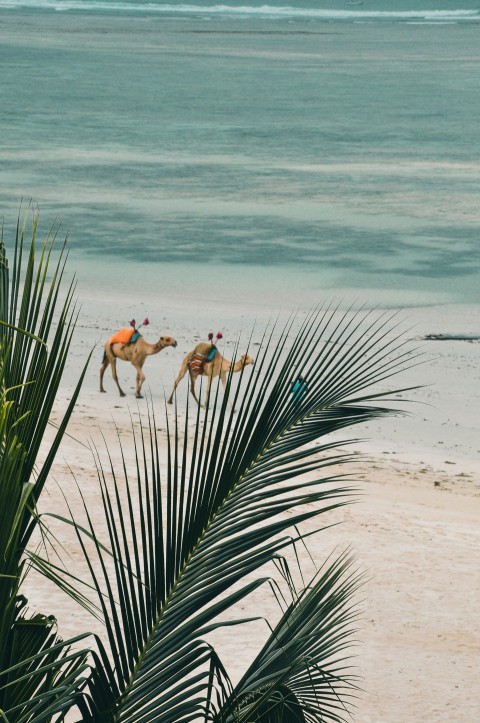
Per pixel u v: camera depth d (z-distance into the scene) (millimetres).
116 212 108562
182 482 8273
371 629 21844
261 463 8570
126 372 55750
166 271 84688
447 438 48094
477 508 36094
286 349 61219
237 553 8102
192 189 123250
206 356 49219
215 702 17000
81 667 7641
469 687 19141
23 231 8555
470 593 24734
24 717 7180
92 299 73438
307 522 29672
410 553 27469
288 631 9125
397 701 18234
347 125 190750
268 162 145625
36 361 8078
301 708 8805
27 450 7961
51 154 147750
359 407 8930
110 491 29344
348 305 75812
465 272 87938
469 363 60906
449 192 125062
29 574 22203
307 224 105500
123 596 7871
